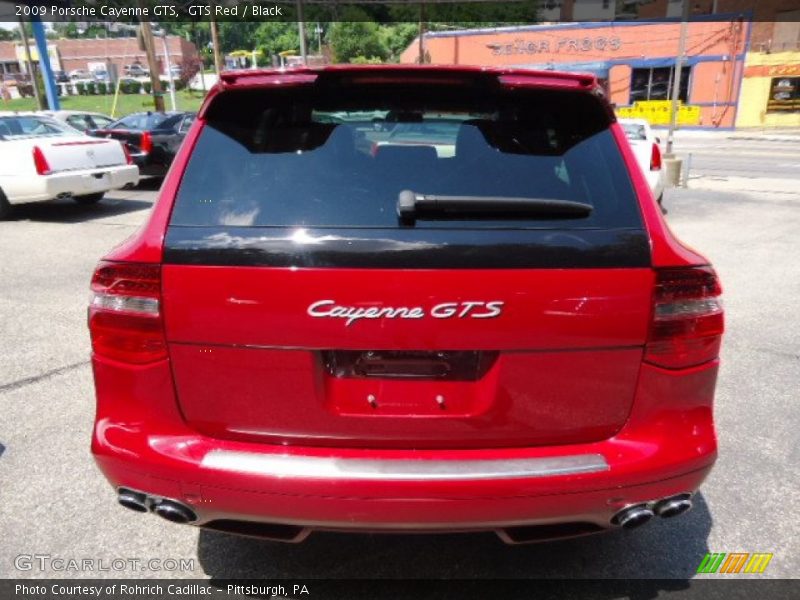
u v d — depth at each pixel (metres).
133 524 2.75
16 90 52.34
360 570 2.50
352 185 2.00
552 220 1.92
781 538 2.69
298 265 1.85
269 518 1.95
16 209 10.96
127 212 10.79
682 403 2.00
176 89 54.62
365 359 1.93
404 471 1.90
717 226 9.80
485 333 1.87
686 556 2.58
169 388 1.97
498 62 37.78
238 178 2.04
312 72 2.12
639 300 1.89
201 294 1.89
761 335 5.08
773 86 32.19
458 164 2.06
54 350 4.66
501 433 1.96
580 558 2.57
